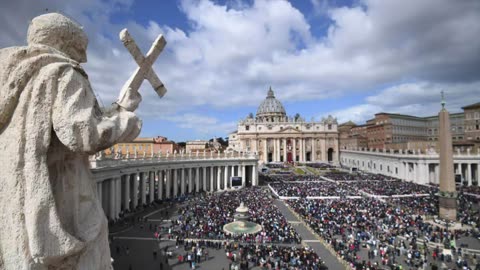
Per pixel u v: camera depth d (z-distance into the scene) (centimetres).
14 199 321
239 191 6994
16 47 349
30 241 316
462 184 7562
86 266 376
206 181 7500
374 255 3017
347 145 16325
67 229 362
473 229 3809
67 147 339
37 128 328
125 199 4647
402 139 13950
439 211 4462
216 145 15250
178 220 4241
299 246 3250
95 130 345
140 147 9150
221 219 4191
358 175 9512
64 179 371
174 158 6272
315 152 15950
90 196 404
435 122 14412
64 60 363
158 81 516
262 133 15762
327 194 6084
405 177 8619
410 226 3988
